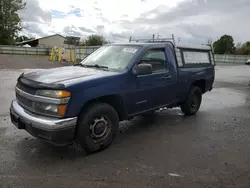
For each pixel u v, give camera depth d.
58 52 24.88
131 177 2.97
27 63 21.25
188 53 5.50
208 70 6.21
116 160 3.42
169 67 4.82
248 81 14.16
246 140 4.39
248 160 3.54
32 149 3.68
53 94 3.11
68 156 3.50
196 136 4.52
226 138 4.46
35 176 2.92
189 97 5.69
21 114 3.41
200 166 3.31
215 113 6.37
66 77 3.48
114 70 4.00
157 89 4.53
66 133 3.18
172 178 2.98
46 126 3.07
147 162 3.38
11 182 2.77
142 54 4.24
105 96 3.70
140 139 4.28
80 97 3.25
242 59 43.81
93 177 2.94
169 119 5.64
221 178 3.01
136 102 4.16
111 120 3.75
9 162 3.25
